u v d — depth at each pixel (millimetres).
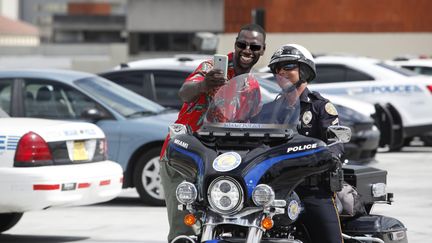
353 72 43875
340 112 34344
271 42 81188
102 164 22156
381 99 43438
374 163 35688
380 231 15117
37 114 27547
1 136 20562
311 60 14477
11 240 22156
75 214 25953
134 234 22672
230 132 13086
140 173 27062
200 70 15156
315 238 13820
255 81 13648
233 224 12508
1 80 27938
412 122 43375
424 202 27562
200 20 97312
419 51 79062
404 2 79250
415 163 38688
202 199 12695
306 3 80688
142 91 33938
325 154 12891
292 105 13391
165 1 98062
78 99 27484
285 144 12844
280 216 12930
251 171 12430
